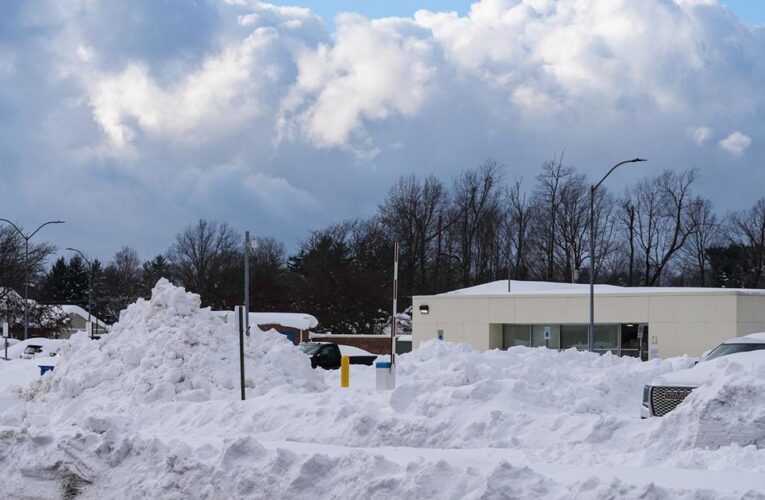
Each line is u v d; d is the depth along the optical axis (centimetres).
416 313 4862
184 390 1902
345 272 7638
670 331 4225
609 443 1137
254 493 907
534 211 8525
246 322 2945
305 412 1461
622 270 8519
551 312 4550
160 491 972
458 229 8562
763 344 1700
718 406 1044
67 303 11406
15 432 1129
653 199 8356
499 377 1777
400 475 846
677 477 855
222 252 9894
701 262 8425
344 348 4169
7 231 7825
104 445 1055
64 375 2025
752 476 858
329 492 875
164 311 2106
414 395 1541
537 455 1085
